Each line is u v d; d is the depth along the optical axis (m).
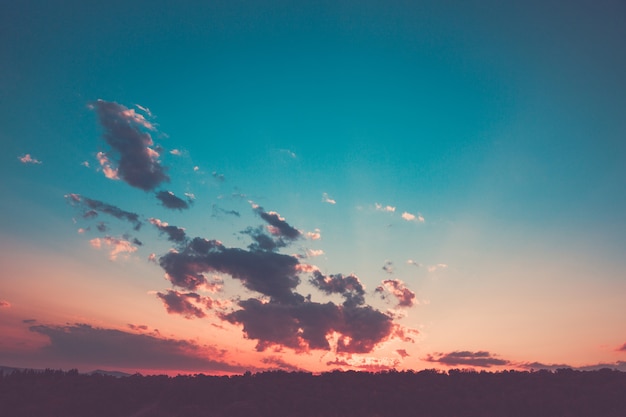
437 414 69.69
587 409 68.44
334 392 76.56
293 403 72.25
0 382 78.94
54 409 68.25
